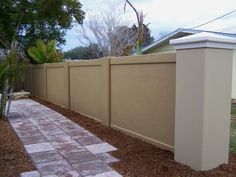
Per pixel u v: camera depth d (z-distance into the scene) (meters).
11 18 16.42
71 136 6.37
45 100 13.44
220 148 4.17
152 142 5.42
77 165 4.52
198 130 4.02
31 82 16.30
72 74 9.90
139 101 5.80
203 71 3.89
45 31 19.16
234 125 7.62
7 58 8.76
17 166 4.50
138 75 5.78
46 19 18.84
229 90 4.19
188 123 4.18
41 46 15.52
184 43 4.09
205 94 3.91
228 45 4.03
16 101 13.18
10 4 16.30
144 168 4.26
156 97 5.27
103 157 4.87
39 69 14.48
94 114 8.21
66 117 8.77
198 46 3.91
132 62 5.88
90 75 8.34
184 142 4.27
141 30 8.14
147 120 5.57
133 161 4.59
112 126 6.95
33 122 8.05
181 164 4.31
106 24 22.92
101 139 6.05
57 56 15.89
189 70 4.11
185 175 3.92
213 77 3.97
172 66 4.82
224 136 4.21
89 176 4.07
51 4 18.11
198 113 4.00
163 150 5.02
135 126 6.00
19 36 18.14
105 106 7.19
